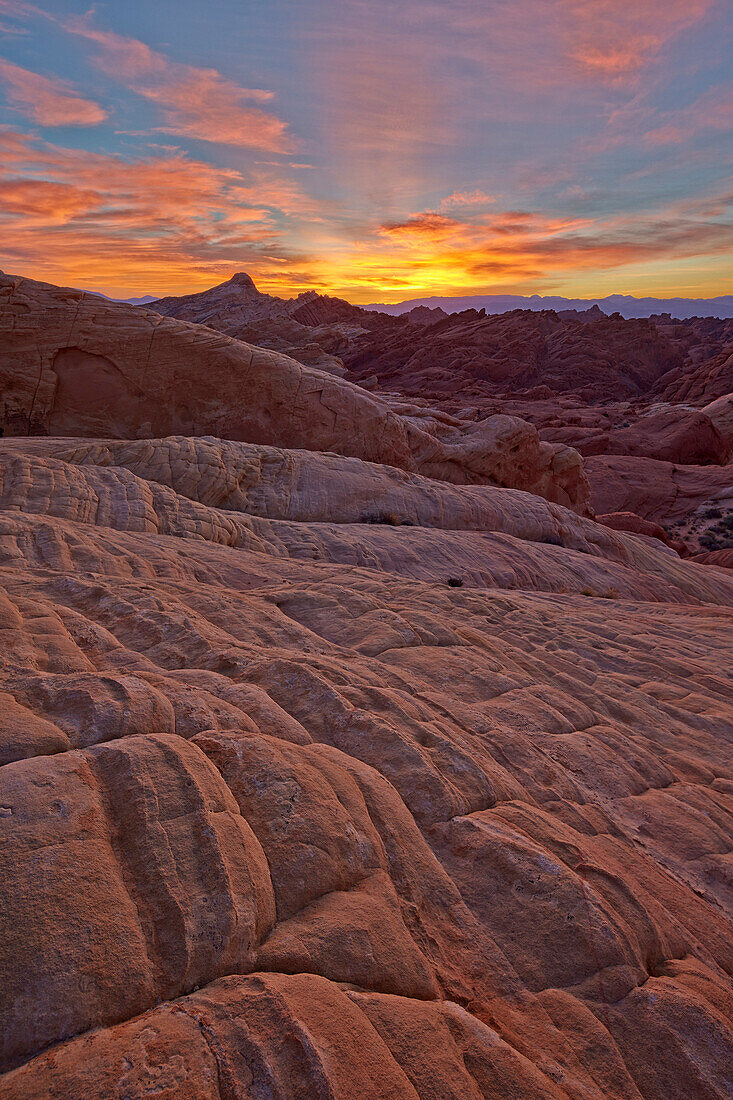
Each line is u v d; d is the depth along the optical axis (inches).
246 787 147.1
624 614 585.0
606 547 1136.8
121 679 170.2
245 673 226.1
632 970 134.1
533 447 1417.3
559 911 143.1
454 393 4379.9
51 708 154.5
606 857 180.5
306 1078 87.4
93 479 633.0
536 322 6166.3
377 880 138.2
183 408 1028.5
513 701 272.1
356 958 115.3
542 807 201.0
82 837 112.3
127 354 976.9
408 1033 103.0
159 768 134.3
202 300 7322.8
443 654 304.5
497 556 801.6
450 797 176.1
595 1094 107.2
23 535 385.7
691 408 3772.1
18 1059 82.3
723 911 176.2
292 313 6884.8
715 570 1330.0
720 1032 122.7
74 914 98.6
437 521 964.6
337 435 1140.5
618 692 327.9
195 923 105.6
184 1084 82.0
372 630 323.6
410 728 207.2
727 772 264.7
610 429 3186.5
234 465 842.2
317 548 680.4
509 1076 102.7
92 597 279.0
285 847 133.5
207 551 489.7
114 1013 90.6
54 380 950.4
